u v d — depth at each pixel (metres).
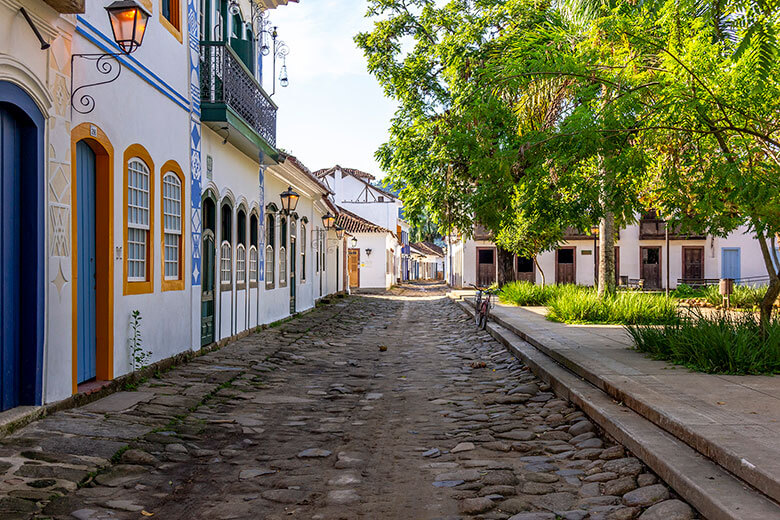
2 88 5.46
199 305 11.07
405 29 25.38
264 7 17.12
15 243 5.92
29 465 4.75
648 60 8.15
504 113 8.61
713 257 38.34
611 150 7.79
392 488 4.80
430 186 25.12
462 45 21.36
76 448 5.26
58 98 6.36
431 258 95.62
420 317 23.30
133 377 8.13
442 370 10.86
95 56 7.24
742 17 6.31
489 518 4.17
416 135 24.94
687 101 7.06
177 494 4.67
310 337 15.39
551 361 9.55
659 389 6.53
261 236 15.91
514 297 22.52
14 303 5.89
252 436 6.39
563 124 8.08
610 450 5.37
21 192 5.98
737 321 9.59
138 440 5.75
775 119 7.59
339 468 5.33
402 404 8.05
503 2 20.97
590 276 39.34
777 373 7.50
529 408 7.54
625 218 8.82
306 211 22.94
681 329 9.21
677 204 8.46
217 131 11.90
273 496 4.61
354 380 9.88
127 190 8.22
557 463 5.38
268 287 16.84
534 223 14.41
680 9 7.37
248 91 12.98
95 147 7.44
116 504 4.34
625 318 14.62
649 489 4.32
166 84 9.54
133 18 6.94
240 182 13.94
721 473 4.17
